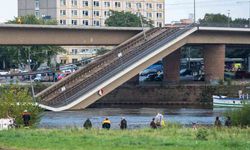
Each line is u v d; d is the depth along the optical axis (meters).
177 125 136.00
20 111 129.00
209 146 78.81
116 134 98.56
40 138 88.62
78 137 90.69
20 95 132.00
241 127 126.19
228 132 105.94
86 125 130.88
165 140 85.75
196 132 102.81
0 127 118.44
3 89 138.62
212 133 99.88
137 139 87.25
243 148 77.31
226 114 144.25
